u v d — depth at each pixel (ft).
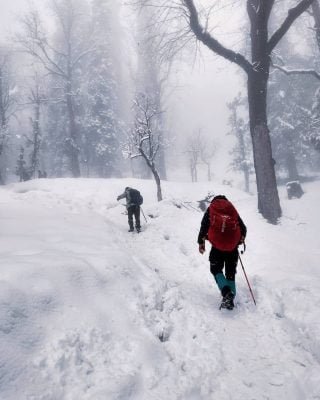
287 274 17.81
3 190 60.08
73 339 9.71
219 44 37.01
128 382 8.77
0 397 7.22
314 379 9.38
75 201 48.24
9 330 8.92
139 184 64.13
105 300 12.32
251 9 38.06
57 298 11.05
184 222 36.73
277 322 13.19
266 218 35.45
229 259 14.42
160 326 12.11
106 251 17.69
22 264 12.26
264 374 9.97
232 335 12.32
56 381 8.29
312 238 28.66
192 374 9.81
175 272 20.98
